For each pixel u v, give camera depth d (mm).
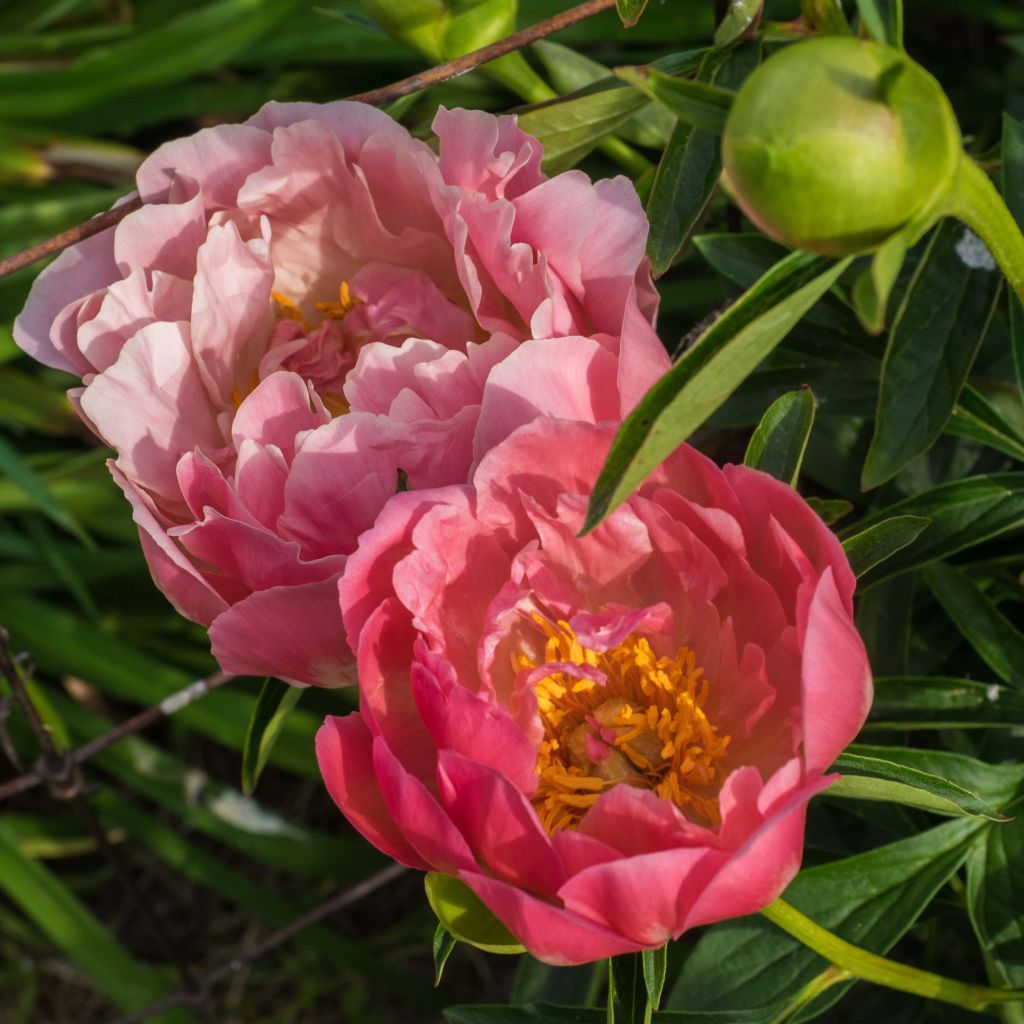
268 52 1653
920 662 1043
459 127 865
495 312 875
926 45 1585
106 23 1798
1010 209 912
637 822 805
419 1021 1448
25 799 1571
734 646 838
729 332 782
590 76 1046
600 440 829
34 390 1547
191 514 881
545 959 798
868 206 766
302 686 895
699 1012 901
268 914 1412
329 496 849
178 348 875
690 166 896
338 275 915
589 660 854
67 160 1634
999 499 934
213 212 901
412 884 1515
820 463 1048
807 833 1061
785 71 762
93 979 1370
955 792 850
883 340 985
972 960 1231
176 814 1573
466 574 847
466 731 805
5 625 1481
